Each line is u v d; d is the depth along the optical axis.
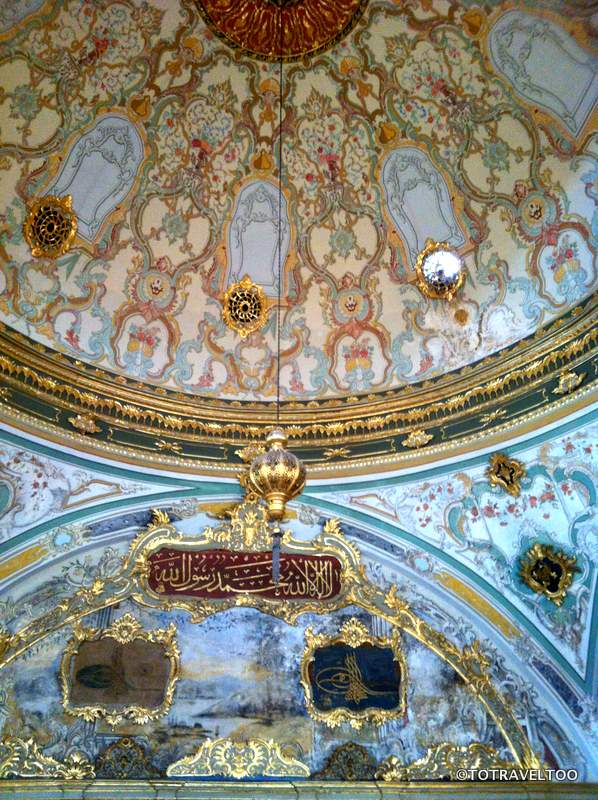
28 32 7.90
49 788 7.40
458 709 8.45
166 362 8.94
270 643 8.45
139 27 8.39
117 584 8.30
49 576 8.09
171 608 8.37
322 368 9.23
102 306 8.68
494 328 8.74
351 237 9.21
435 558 8.75
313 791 7.88
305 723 8.19
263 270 9.21
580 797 7.93
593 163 8.14
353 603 8.74
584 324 8.11
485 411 8.62
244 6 8.50
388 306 9.19
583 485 8.09
